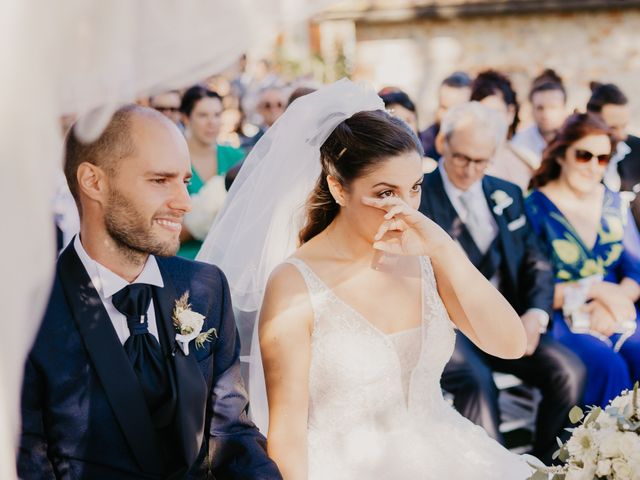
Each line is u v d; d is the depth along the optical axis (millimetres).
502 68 8898
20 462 1853
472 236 4148
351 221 2348
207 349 2145
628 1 8453
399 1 8898
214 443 2141
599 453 1887
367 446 2283
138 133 1928
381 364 2309
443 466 2273
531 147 5930
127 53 1181
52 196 1217
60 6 1119
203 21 1242
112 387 1936
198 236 4160
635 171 4578
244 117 8516
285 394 2273
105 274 2000
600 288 4293
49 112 1153
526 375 4012
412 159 2250
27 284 1212
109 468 1944
